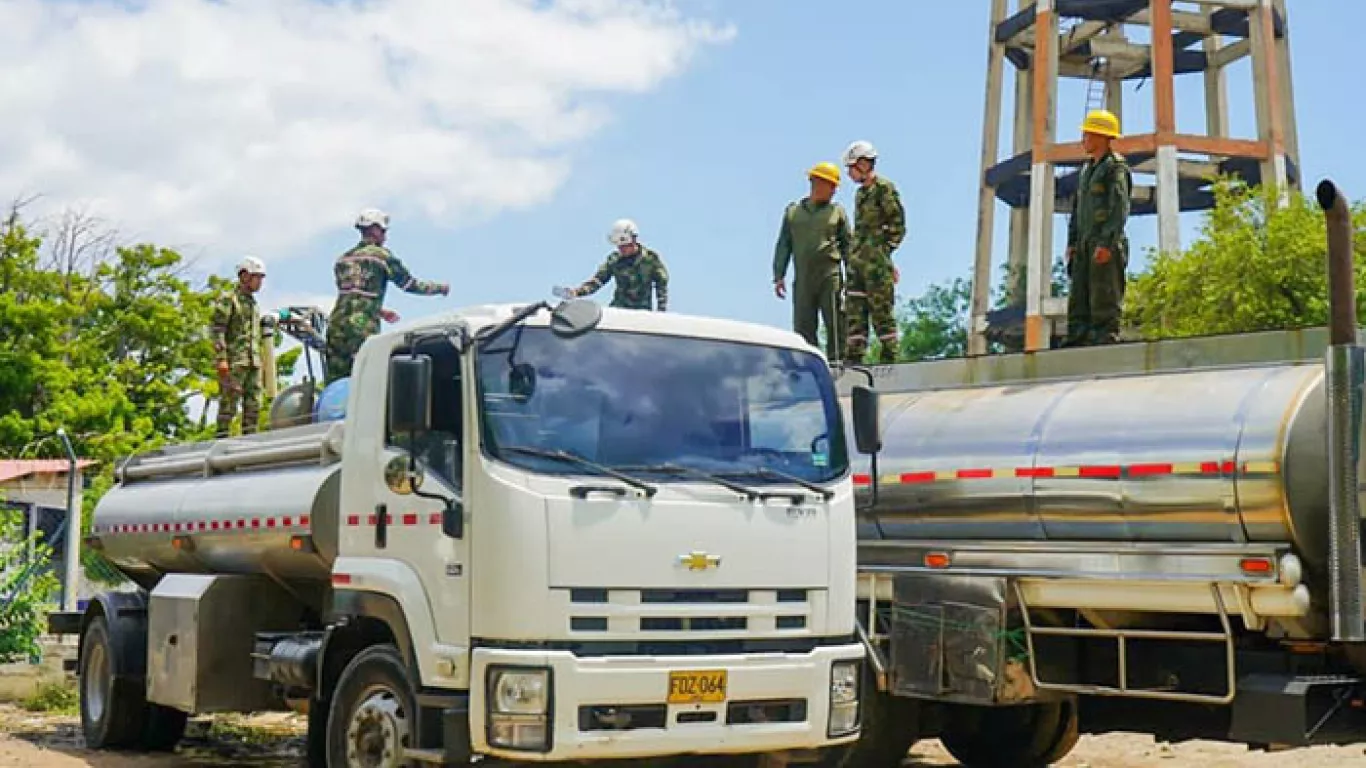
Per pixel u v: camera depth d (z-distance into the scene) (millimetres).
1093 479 9609
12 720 15141
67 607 19250
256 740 13820
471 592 8070
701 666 8164
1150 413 9562
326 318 15297
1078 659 9930
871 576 10672
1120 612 9633
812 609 8719
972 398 10758
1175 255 34000
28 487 29844
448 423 8391
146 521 12953
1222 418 9172
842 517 8961
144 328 46281
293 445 11109
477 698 7930
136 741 12945
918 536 10633
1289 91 35281
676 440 8516
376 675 8812
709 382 8758
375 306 15141
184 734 14055
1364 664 8883
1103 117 12516
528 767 8344
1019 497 9992
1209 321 33344
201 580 11641
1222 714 9469
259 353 16359
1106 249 12266
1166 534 9375
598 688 7898
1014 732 11758
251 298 16406
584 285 15484
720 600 8391
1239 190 36000
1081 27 36250
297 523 10523
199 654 11305
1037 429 10062
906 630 10359
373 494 8969
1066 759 12656
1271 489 8836
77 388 43344
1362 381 8539
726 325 8977
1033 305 33625
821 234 14508
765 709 8445
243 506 11320
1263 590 8773
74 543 19453
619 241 15578
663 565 8227
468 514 8125
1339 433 8492
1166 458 9281
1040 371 10648
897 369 11453
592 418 8352
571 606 7984
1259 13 33844
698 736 8180
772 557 8586
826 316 14523
